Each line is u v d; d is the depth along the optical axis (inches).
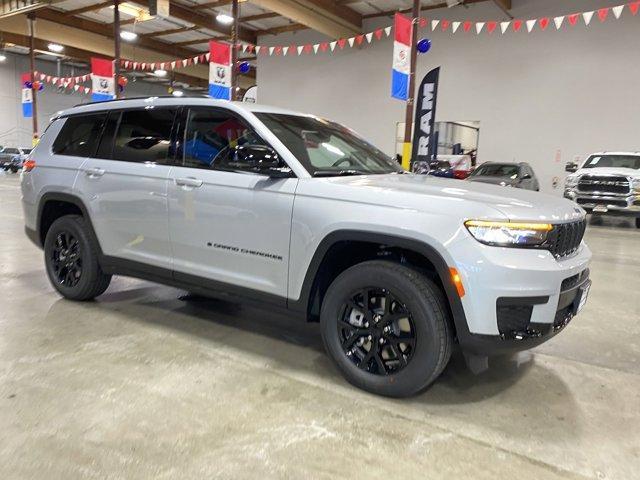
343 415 103.3
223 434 94.2
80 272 168.4
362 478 82.9
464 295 100.0
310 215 117.0
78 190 163.5
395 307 111.0
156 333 145.8
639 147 636.1
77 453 86.4
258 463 85.8
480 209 102.2
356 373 114.6
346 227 111.5
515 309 100.7
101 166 159.5
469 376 125.8
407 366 107.8
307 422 99.9
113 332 145.3
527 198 113.7
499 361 136.3
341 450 90.7
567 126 677.9
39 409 100.1
